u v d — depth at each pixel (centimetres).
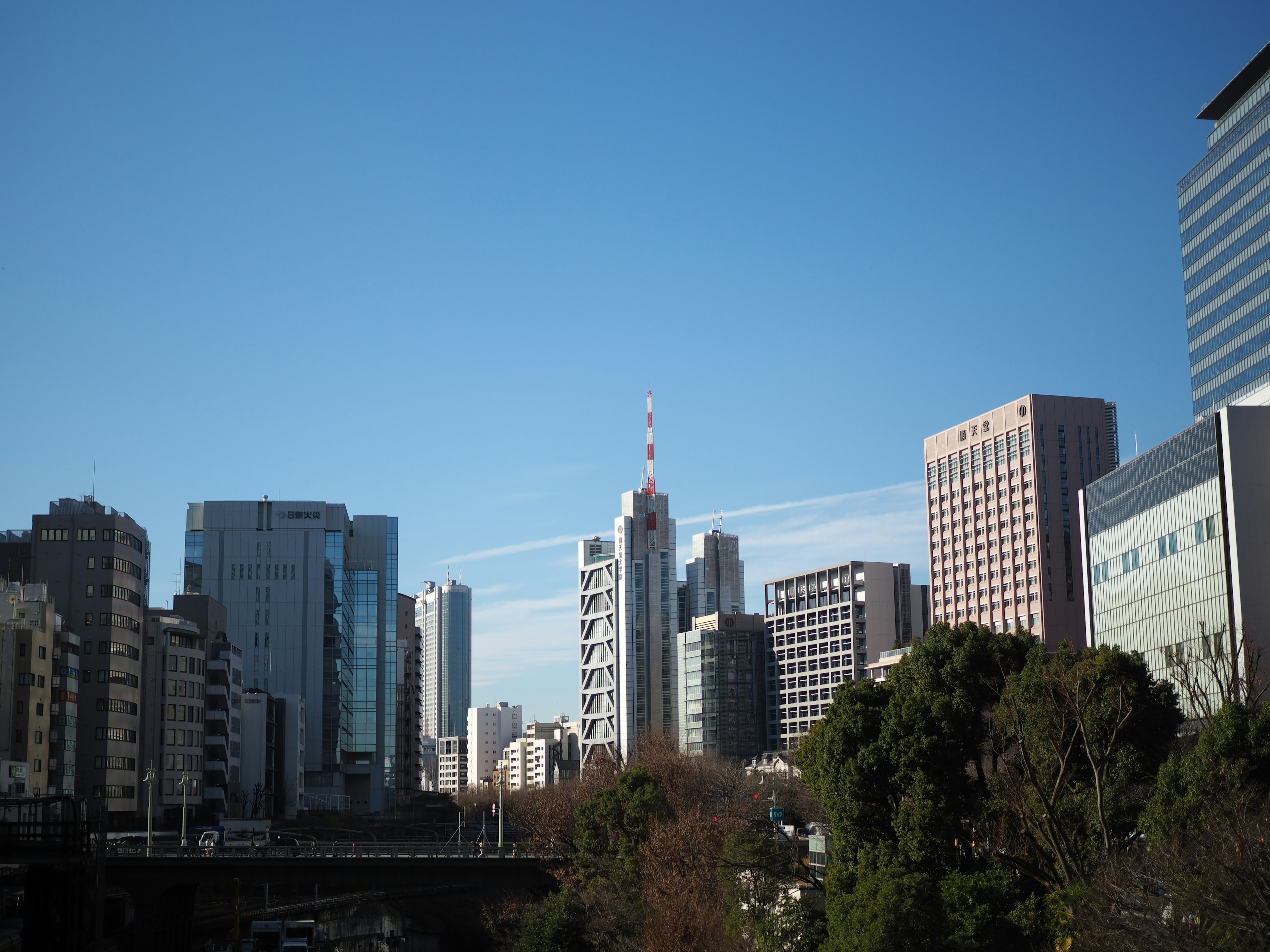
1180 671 14000
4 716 17025
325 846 16100
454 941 16450
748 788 16912
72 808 12294
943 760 8144
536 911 11719
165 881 12212
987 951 6869
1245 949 5091
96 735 19375
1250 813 5919
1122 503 17138
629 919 10756
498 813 18962
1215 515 14512
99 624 19725
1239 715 6612
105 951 12556
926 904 6988
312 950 12550
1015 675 8644
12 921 13512
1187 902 5316
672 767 16238
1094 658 8125
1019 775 7806
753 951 8744
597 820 12312
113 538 19975
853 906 7512
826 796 8825
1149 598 16200
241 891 17275
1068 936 6234
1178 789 6644
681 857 10612
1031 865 7462
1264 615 13850
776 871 9556
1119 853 6688
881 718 8631
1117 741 7794
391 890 17700
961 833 7906
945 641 9144
